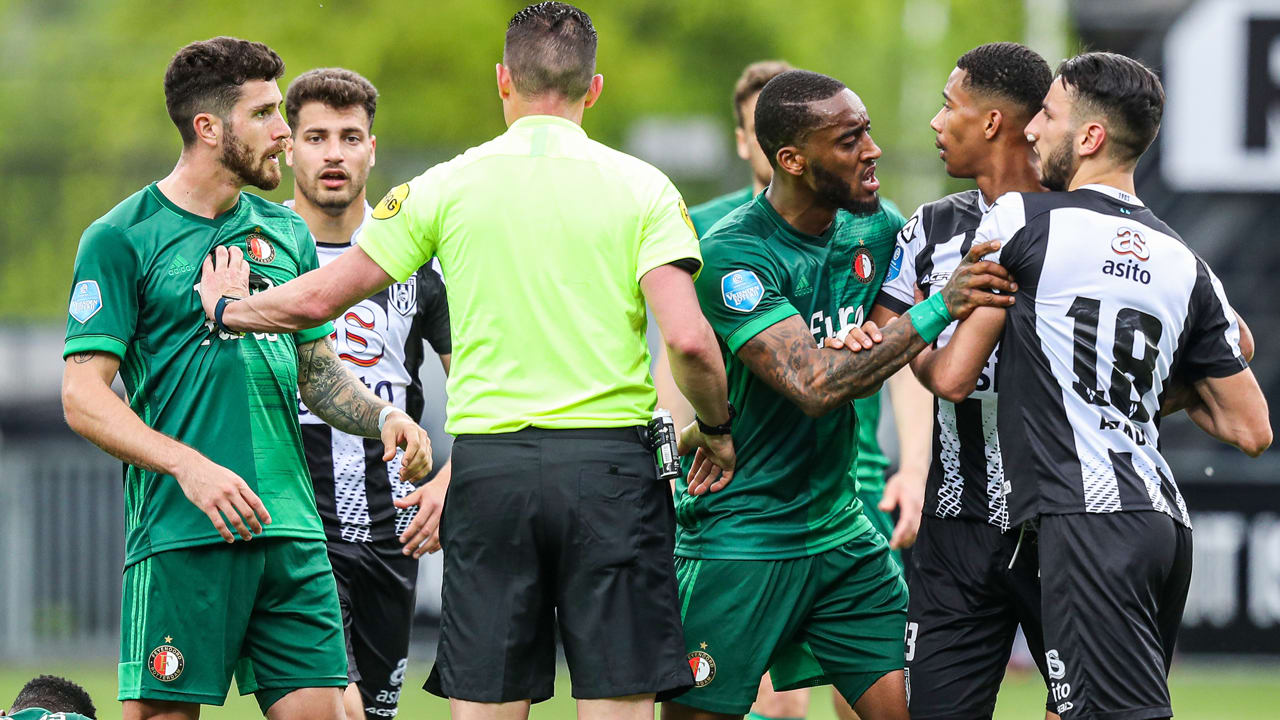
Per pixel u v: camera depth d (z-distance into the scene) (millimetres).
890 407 37844
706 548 17406
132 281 15656
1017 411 14977
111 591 41969
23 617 41750
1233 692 35562
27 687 16984
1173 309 14906
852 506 17891
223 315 15461
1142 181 42750
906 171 48594
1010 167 16531
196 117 15773
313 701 16188
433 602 39750
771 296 16141
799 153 16109
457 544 14641
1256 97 42344
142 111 62688
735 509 17297
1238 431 15477
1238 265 42281
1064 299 14711
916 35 69312
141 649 15664
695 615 17359
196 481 15133
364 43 67688
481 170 14609
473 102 67938
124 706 15977
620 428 14523
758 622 17281
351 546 19578
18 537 41906
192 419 15766
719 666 17281
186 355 15781
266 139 15938
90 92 62500
